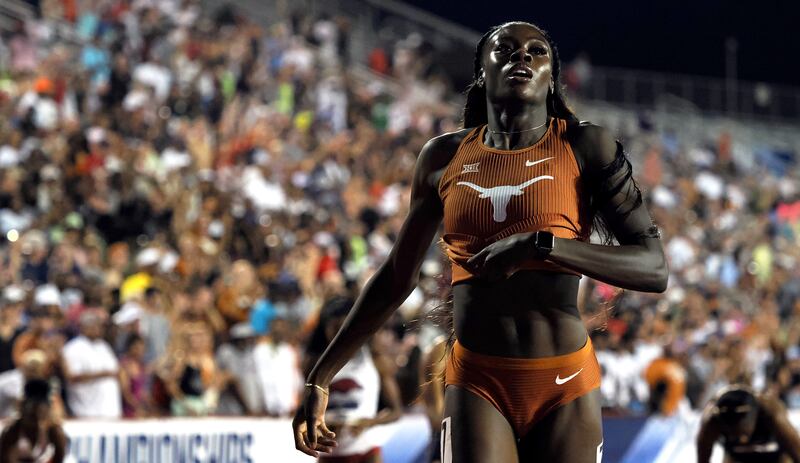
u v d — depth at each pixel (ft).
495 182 8.80
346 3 70.90
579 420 8.79
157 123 42.16
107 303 28.55
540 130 9.05
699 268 50.52
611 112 76.59
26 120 39.14
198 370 25.85
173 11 55.21
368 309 9.58
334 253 37.60
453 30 74.49
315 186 44.37
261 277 34.04
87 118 41.63
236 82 51.78
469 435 8.76
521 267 8.77
